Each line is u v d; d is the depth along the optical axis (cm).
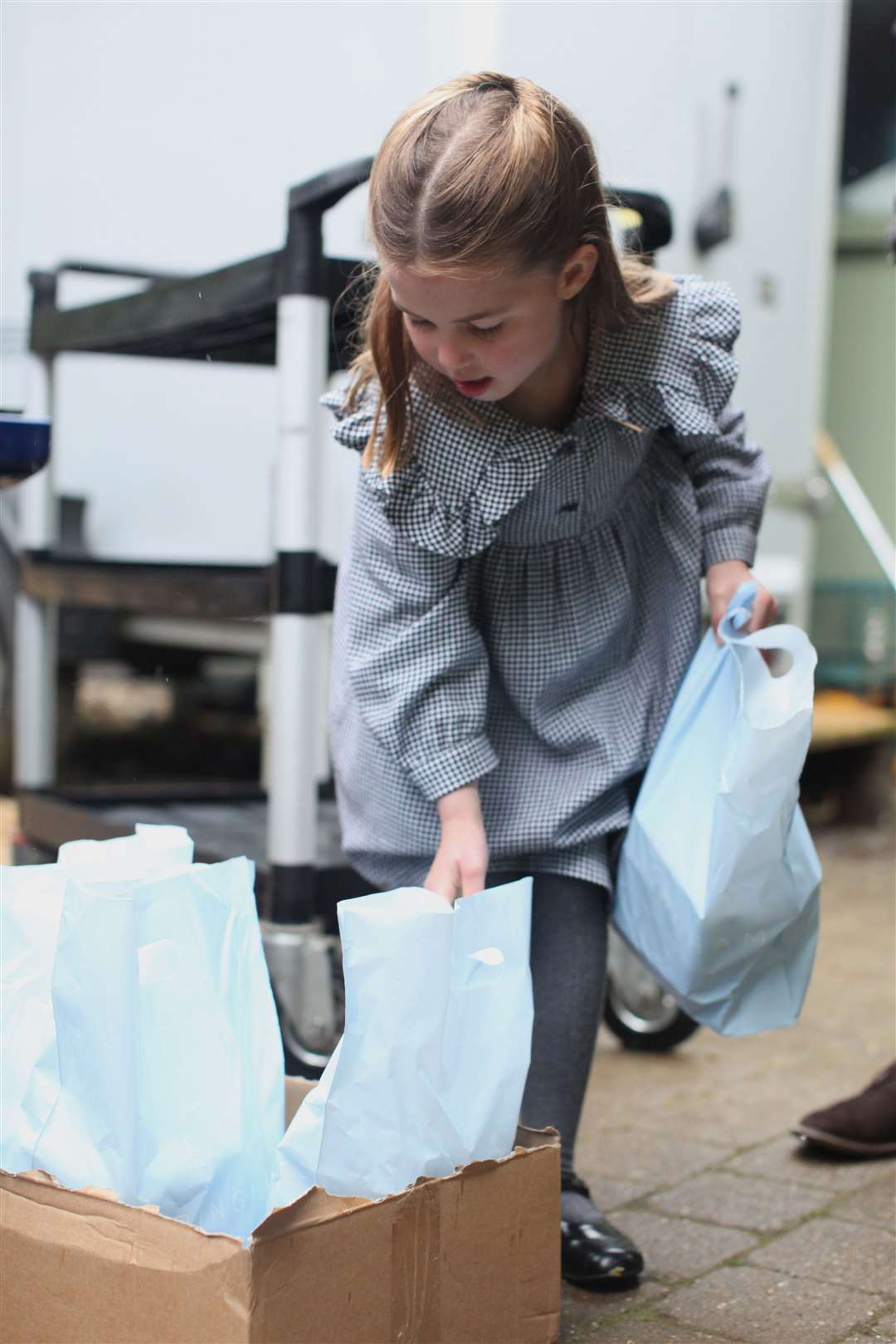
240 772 339
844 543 425
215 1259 80
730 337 119
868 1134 143
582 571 120
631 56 243
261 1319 79
